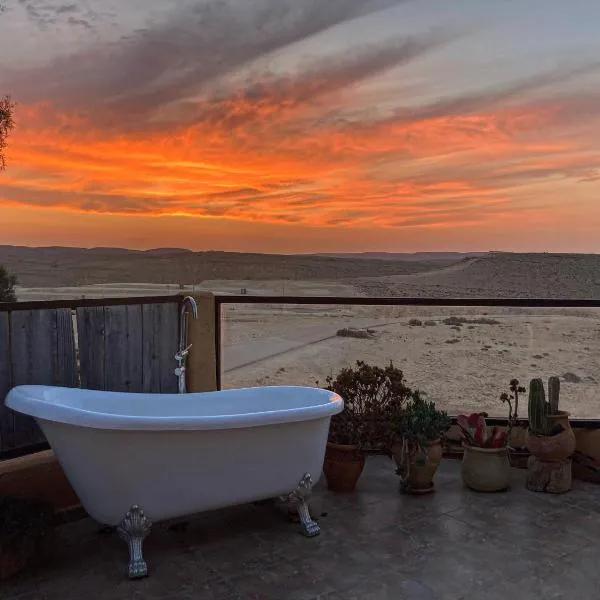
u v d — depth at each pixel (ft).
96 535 9.16
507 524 9.49
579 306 12.88
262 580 7.70
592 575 7.82
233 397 10.73
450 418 12.47
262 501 10.43
